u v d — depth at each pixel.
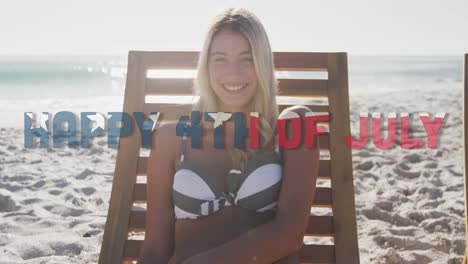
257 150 2.29
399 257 3.70
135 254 2.59
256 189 2.22
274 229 2.13
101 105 12.90
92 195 5.25
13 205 4.84
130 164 2.76
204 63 2.37
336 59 2.91
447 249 3.88
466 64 2.84
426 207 4.75
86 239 4.09
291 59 2.91
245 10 2.33
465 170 2.74
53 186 5.55
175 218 2.41
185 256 2.20
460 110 10.34
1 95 14.83
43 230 4.28
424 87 15.89
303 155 2.23
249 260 2.07
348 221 2.56
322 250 2.51
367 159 6.38
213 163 2.33
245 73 2.30
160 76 2.97
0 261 3.64
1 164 6.42
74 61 21.27
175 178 2.32
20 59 21.14
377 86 16.95
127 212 2.67
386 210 4.73
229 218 2.23
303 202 2.21
